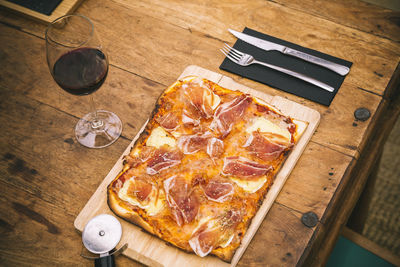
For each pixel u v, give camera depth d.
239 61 1.20
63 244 0.96
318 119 1.08
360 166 1.17
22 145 1.11
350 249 1.27
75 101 1.18
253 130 1.02
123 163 1.01
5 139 1.12
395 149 2.07
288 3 1.35
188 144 0.99
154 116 1.06
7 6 1.30
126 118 1.15
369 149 1.21
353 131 1.09
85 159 1.08
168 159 0.97
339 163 1.04
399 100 1.29
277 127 1.03
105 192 0.99
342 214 1.09
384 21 1.29
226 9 1.35
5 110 1.17
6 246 0.96
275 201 0.99
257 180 0.96
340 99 1.14
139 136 1.04
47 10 1.30
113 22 1.33
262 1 1.36
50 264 0.94
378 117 1.11
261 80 1.17
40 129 1.13
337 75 1.18
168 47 1.27
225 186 0.94
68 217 0.99
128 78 1.21
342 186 1.01
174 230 0.91
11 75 1.23
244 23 1.32
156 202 0.93
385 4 1.69
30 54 1.27
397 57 1.21
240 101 1.05
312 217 0.96
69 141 1.11
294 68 1.19
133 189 0.95
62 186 1.04
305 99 1.14
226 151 1.00
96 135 1.11
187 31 1.30
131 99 1.18
